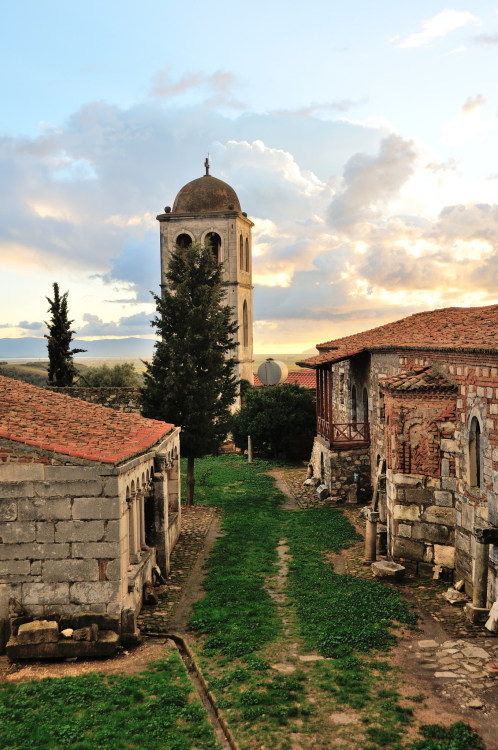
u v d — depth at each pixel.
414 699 10.25
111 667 11.79
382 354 24.41
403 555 17.30
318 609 14.37
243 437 38.78
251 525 23.08
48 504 12.59
